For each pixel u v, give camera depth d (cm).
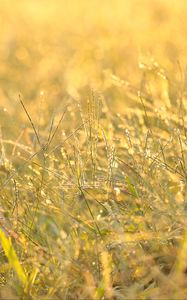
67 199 658
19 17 1991
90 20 1830
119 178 702
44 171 706
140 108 896
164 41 1365
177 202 633
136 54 1300
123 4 1833
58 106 1013
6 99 1166
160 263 588
